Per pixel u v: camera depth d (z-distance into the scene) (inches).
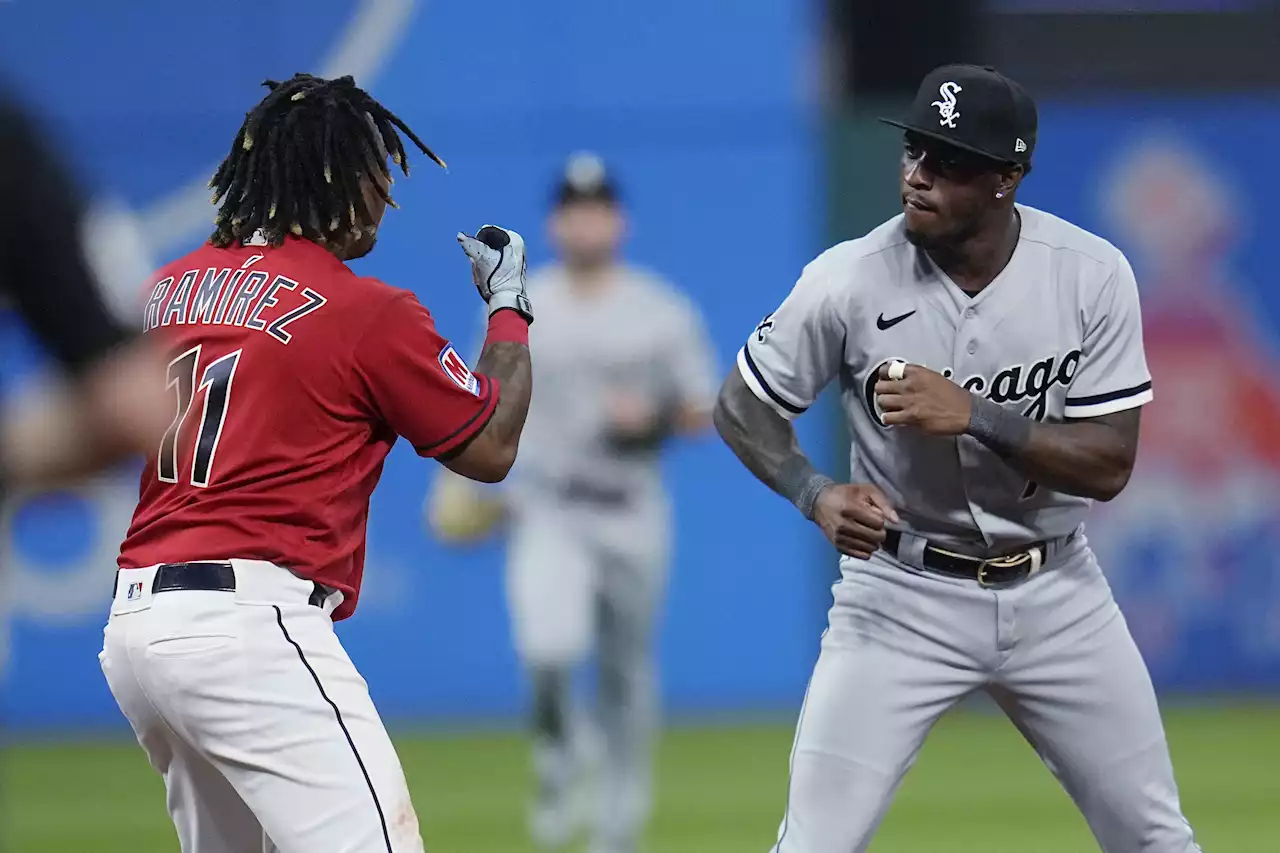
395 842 504.7
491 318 583.2
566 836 983.6
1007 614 608.4
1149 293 1536.7
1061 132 1545.3
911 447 605.3
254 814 522.0
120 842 1061.1
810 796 601.6
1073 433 592.7
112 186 1496.1
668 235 1555.1
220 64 1510.8
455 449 539.8
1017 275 597.6
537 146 1542.8
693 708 1537.9
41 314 349.4
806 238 1557.6
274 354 517.3
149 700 510.6
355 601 547.5
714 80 1551.4
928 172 573.0
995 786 1211.9
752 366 620.1
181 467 518.9
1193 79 1619.1
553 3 1539.1
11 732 1485.0
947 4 1608.0
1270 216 1539.1
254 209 544.4
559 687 975.0
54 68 1492.4
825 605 1546.5
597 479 988.6
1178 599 1536.7
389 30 1529.3
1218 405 1535.4
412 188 1530.5
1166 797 619.8
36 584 1487.5
